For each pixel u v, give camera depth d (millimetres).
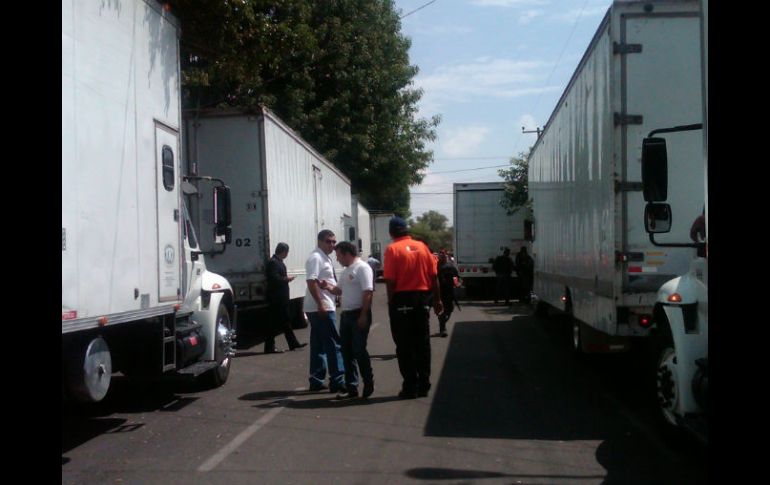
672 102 8711
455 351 14297
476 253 28781
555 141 13953
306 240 18828
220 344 10633
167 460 6934
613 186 8734
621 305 8703
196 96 22156
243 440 7664
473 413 8852
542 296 16422
